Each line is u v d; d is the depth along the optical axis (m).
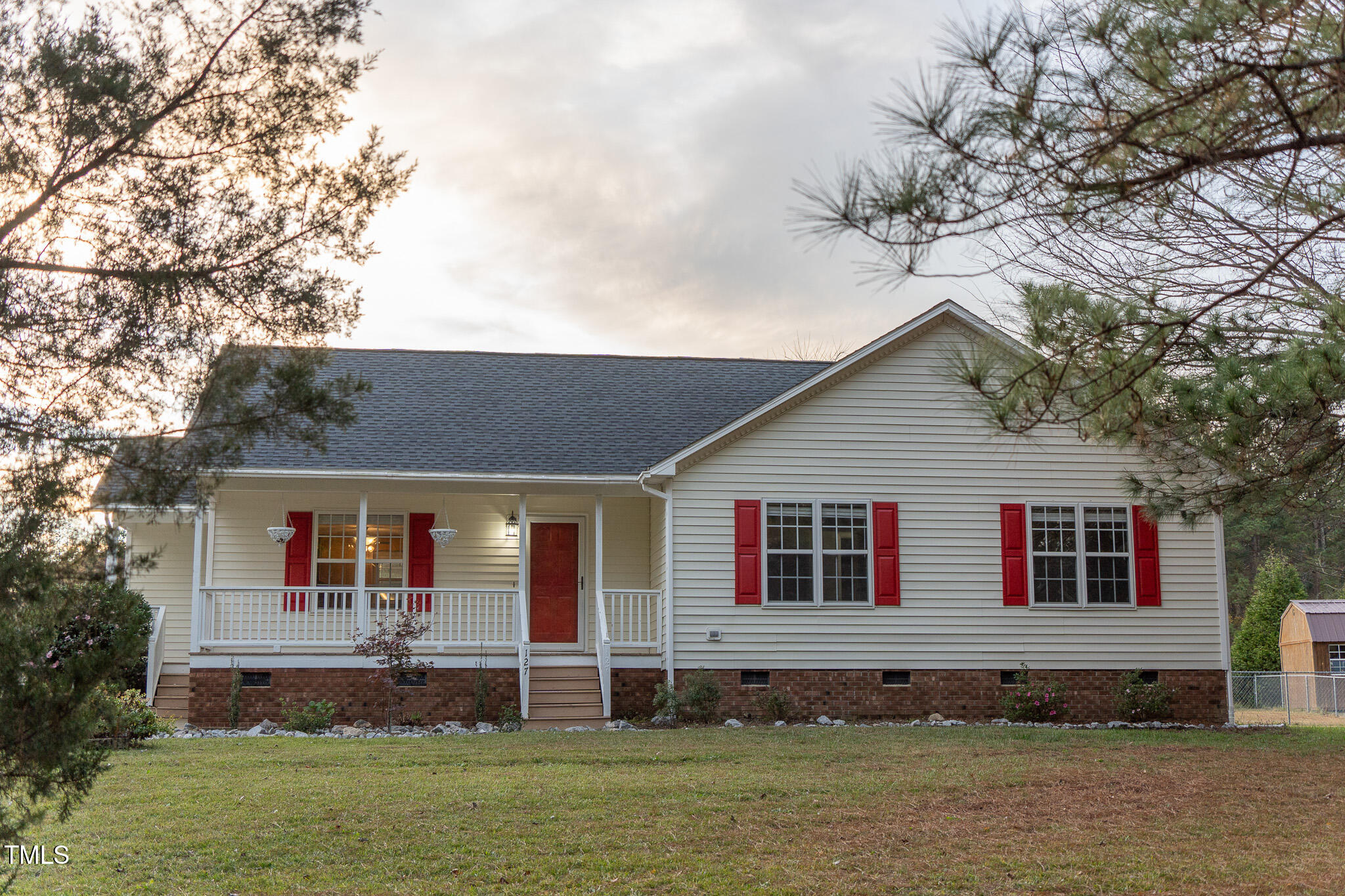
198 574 16.20
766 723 16.25
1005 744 13.24
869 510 17.16
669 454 18.05
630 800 9.67
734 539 16.89
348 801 9.55
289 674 16.14
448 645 16.98
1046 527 17.42
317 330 6.13
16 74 5.53
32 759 4.98
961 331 17.52
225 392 5.89
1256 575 44.75
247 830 8.58
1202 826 9.10
